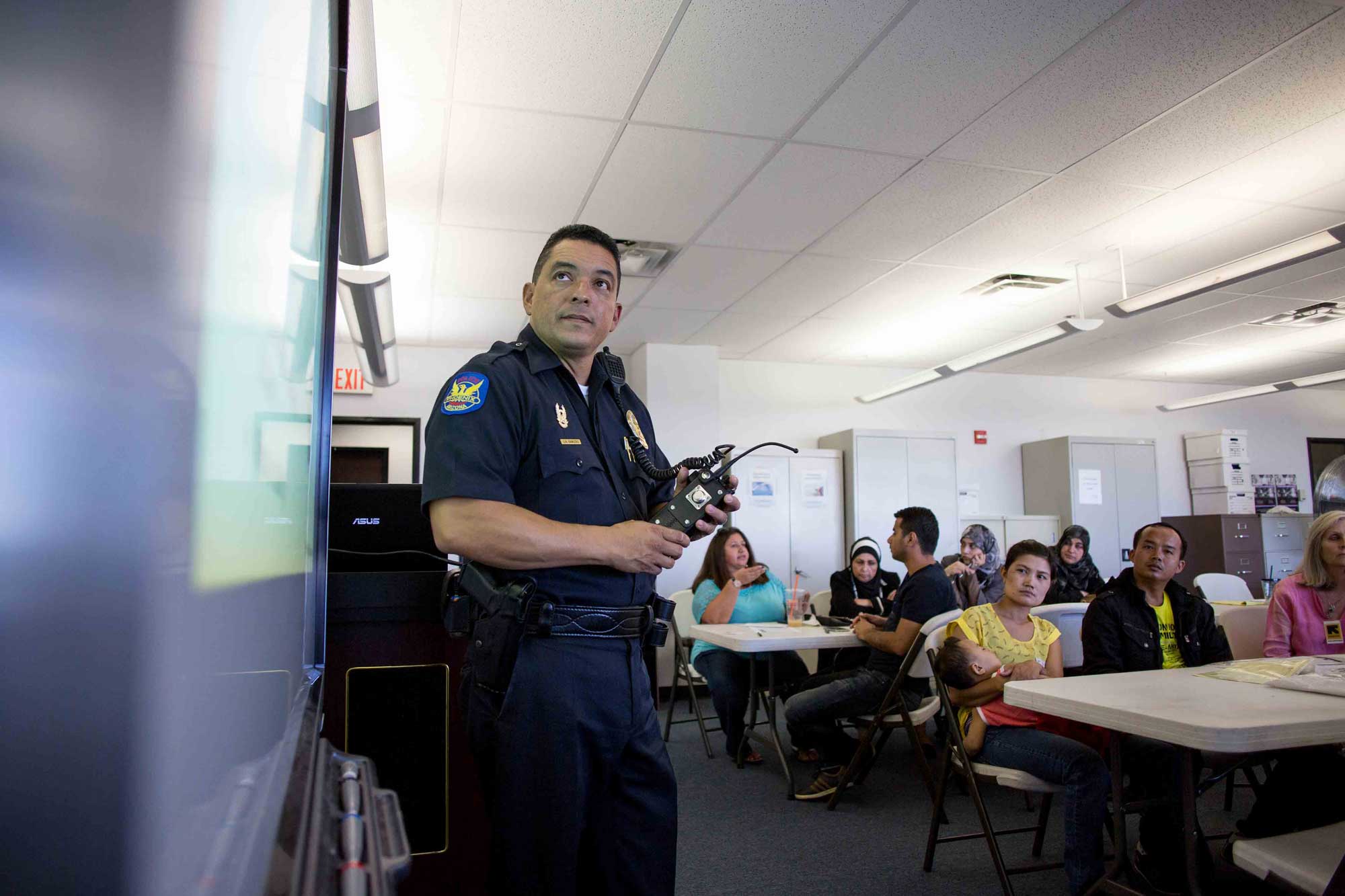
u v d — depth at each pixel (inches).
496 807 46.4
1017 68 111.0
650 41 103.6
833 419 296.4
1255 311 232.2
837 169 139.9
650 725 51.5
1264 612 131.0
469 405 48.6
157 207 9.5
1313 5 98.7
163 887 9.2
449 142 128.8
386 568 75.8
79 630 8.7
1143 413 330.0
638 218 160.1
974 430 311.0
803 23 100.5
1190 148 134.3
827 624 163.6
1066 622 120.1
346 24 37.8
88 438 8.8
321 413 36.8
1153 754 94.1
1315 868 59.7
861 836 121.2
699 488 52.6
